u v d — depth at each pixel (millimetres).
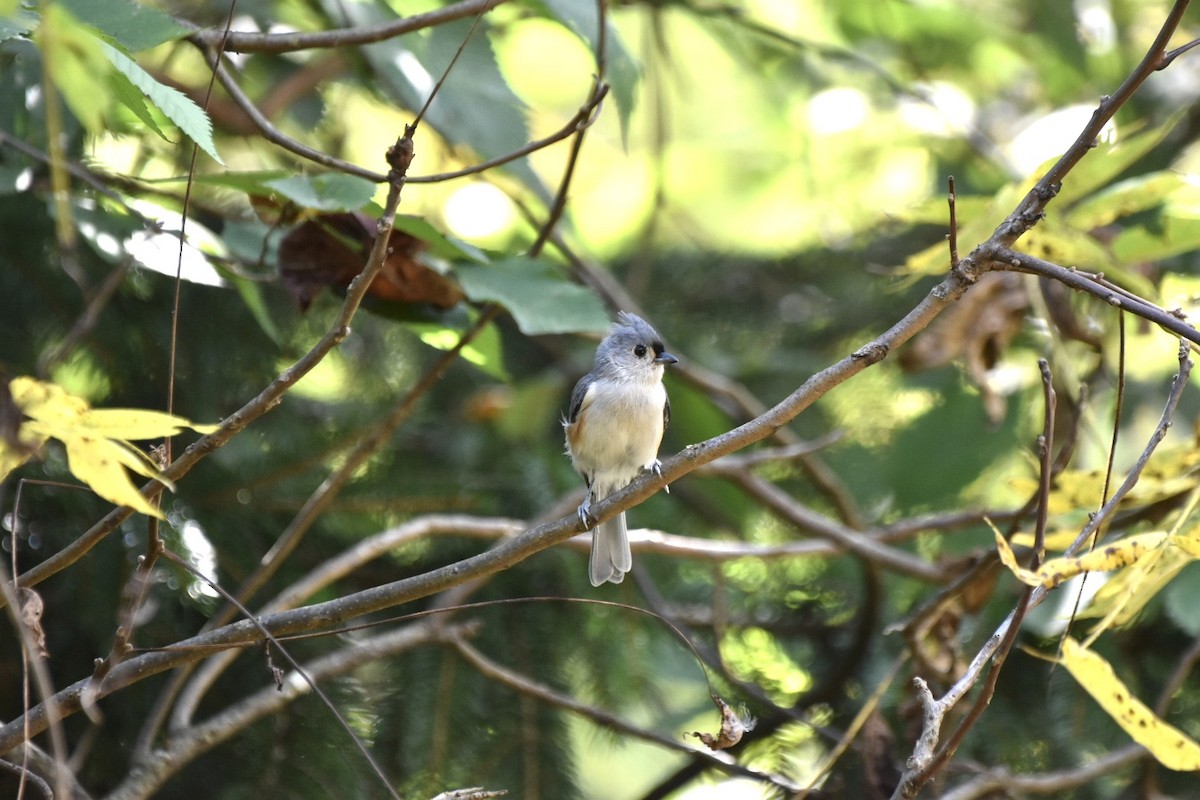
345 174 7602
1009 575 10367
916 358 9617
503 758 9656
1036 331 10359
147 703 9188
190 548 9203
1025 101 16078
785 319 13984
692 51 16609
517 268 8391
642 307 13898
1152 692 9945
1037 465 8117
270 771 9078
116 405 9695
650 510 11969
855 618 11203
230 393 10109
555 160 17484
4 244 9133
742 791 11898
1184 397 11000
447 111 9047
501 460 11711
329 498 8258
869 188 16219
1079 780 8602
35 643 5672
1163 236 8438
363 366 12023
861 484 12297
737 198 17500
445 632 9000
